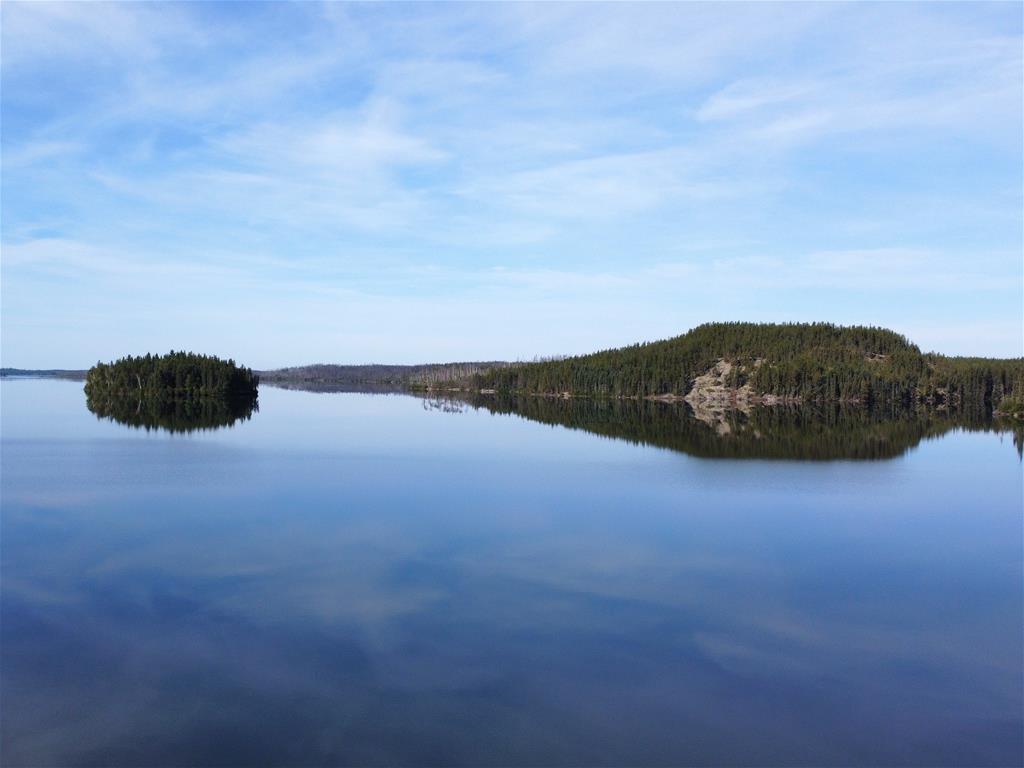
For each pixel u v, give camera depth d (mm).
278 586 28109
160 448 66625
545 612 25984
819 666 22250
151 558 31406
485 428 93562
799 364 178125
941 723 19172
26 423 89250
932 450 74062
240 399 159750
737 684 21016
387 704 19516
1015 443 81562
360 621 24844
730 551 34062
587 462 61719
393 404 148750
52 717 18656
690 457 65625
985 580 30344
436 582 28891
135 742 17594
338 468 56406
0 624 24250
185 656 22047
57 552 32062
